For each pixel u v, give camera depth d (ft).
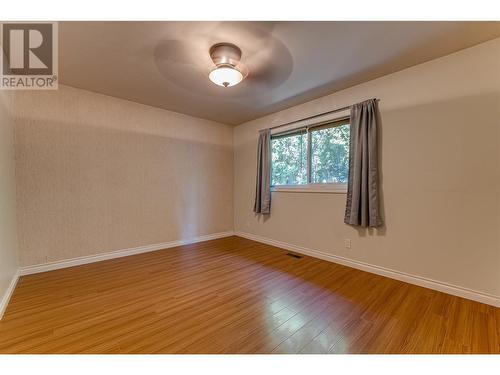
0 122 6.44
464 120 6.77
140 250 11.37
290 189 11.79
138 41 6.41
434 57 7.17
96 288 7.43
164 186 12.25
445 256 7.11
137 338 5.03
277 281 7.99
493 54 6.32
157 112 11.90
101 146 10.16
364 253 8.96
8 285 6.81
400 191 8.01
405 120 7.88
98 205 10.09
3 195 6.51
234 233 15.57
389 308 6.24
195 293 7.12
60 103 9.12
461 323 5.53
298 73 8.17
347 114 9.41
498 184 6.28
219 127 14.71
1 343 4.83
